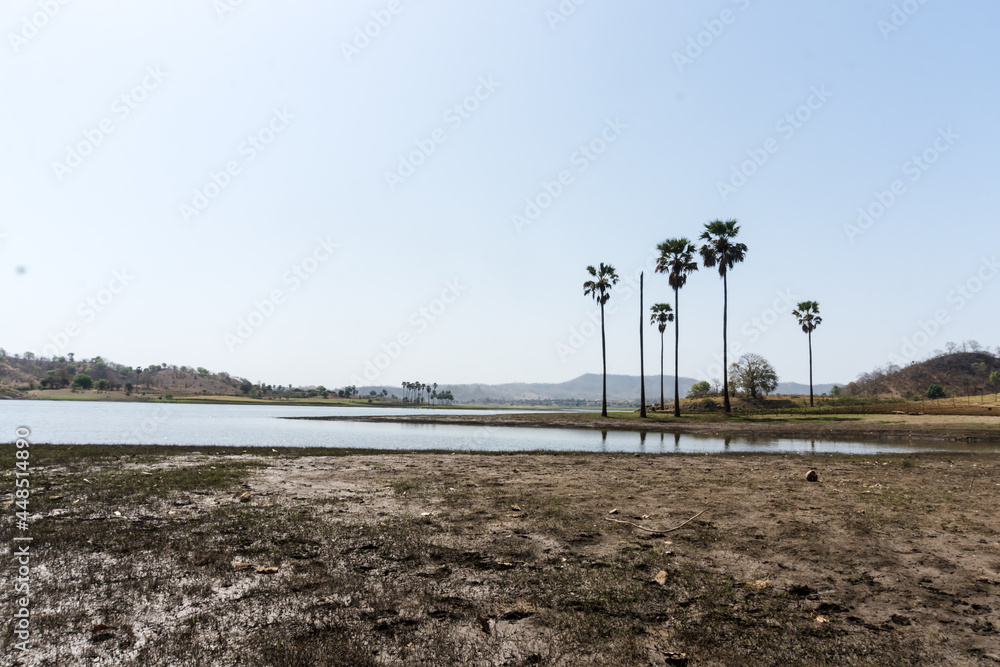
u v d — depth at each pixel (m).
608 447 27.56
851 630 5.16
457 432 39.41
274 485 12.59
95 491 11.48
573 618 5.32
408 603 5.64
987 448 26.53
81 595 5.74
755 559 7.19
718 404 81.19
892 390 138.88
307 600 5.69
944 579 6.53
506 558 7.09
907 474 15.68
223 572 6.46
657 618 5.35
